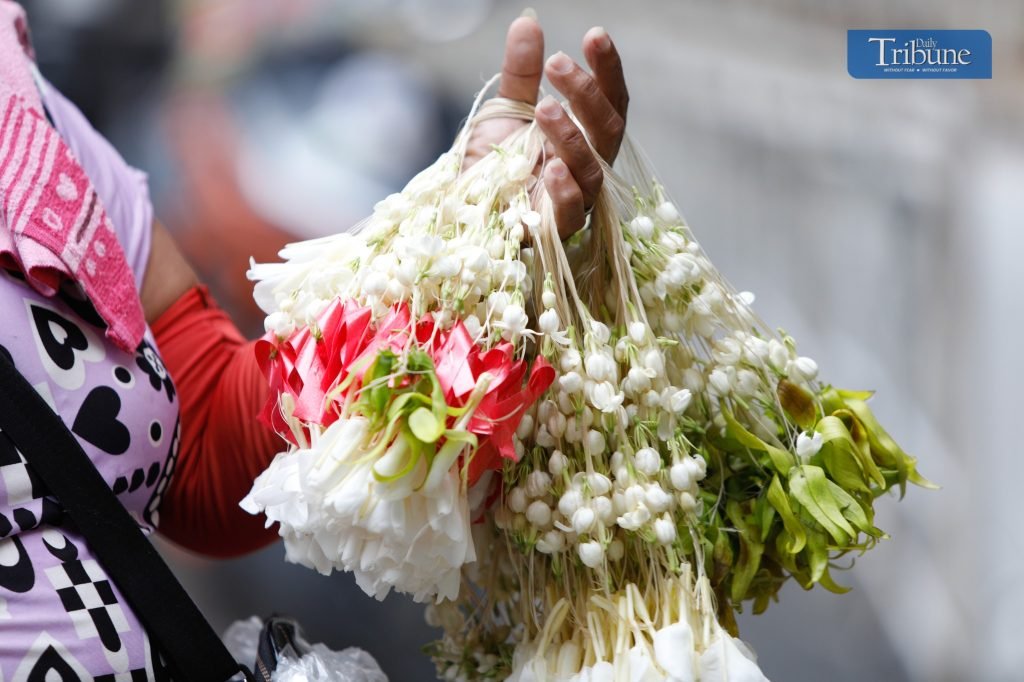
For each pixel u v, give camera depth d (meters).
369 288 1.15
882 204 4.58
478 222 1.21
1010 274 4.27
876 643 3.96
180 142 5.01
